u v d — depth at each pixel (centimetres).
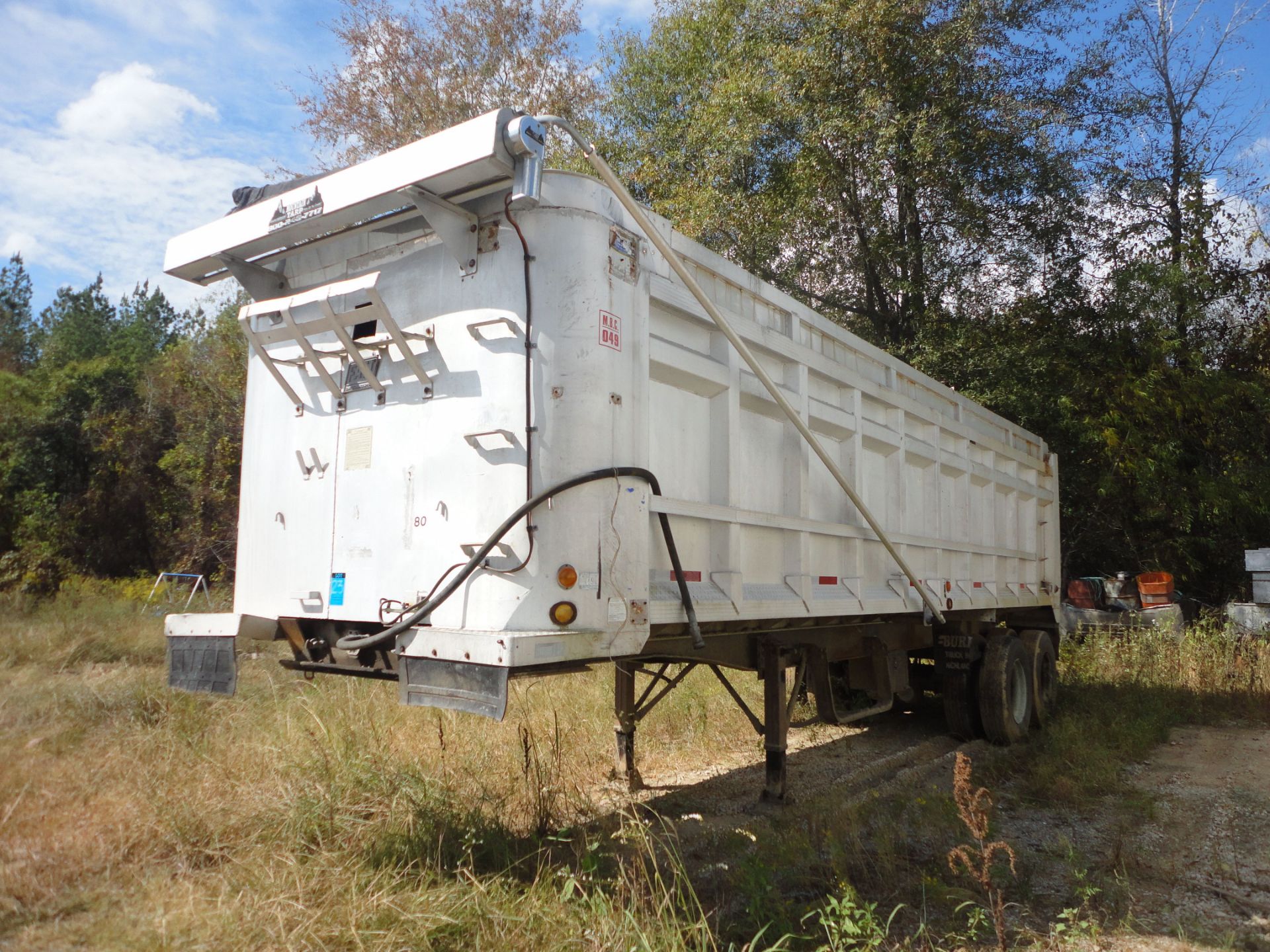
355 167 426
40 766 523
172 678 502
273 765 517
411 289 455
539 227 416
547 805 515
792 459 572
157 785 490
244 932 338
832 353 642
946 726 916
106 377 2864
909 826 541
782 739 593
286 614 486
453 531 421
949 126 1727
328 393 485
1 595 1580
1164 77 2003
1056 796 641
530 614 392
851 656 716
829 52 1758
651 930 352
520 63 2084
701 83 2055
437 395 437
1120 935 402
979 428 918
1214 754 799
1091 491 1728
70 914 363
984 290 1822
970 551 849
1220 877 476
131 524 2650
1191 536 1741
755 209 1741
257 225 471
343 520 467
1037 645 916
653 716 773
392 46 2067
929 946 381
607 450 411
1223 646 1179
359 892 377
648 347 448
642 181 1944
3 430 2609
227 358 2339
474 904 366
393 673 433
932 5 1772
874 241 1791
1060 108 1797
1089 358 1752
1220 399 1708
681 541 469
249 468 521
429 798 475
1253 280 1917
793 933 382
